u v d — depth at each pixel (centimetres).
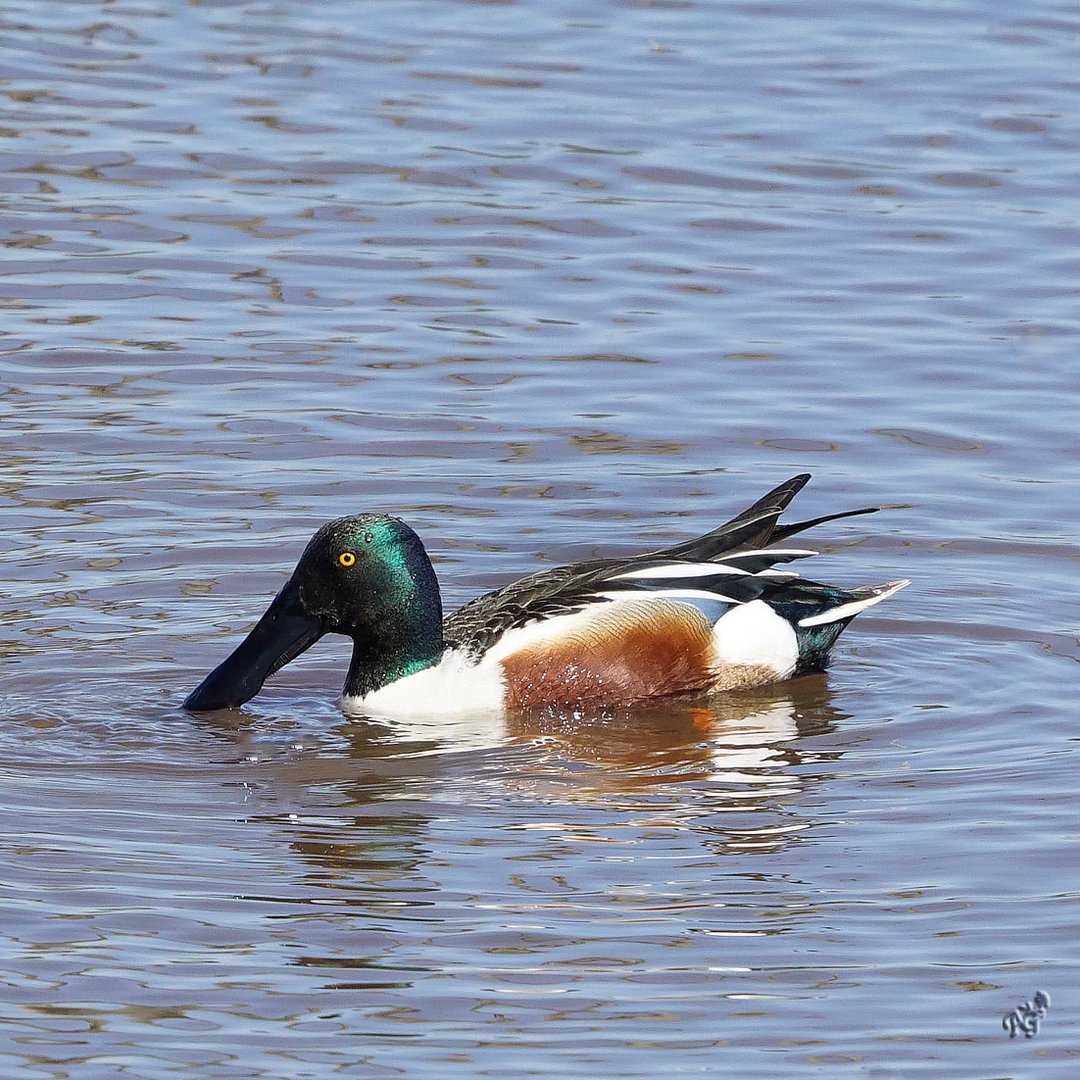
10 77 2375
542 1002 941
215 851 1095
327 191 2147
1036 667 1362
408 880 1058
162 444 1659
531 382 1788
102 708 1290
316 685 1380
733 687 1364
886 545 1533
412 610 1330
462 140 2264
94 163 2183
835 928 1009
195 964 970
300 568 1330
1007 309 1927
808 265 2017
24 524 1523
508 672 1332
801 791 1180
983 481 1625
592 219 2105
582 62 2470
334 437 1681
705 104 2364
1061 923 1011
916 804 1156
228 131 2269
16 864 1070
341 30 2559
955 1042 907
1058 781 1182
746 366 1820
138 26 2550
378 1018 926
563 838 1114
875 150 2261
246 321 1888
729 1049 902
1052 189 2173
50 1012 926
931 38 2553
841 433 1706
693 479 1630
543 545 1529
